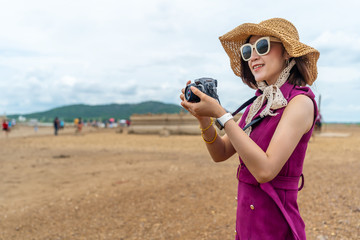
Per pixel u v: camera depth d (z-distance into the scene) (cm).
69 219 455
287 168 130
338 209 430
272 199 130
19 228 427
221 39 168
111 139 2059
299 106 125
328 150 1326
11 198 589
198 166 852
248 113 147
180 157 1081
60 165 959
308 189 550
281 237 130
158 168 830
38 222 448
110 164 948
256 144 123
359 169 754
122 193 571
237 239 149
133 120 2662
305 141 133
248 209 136
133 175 743
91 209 494
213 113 124
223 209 455
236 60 177
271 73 140
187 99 133
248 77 176
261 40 139
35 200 569
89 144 1709
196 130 2328
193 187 583
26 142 1883
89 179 732
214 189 564
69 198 567
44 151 1359
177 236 370
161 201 509
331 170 742
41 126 6078
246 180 138
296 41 135
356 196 488
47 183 711
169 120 2447
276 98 128
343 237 331
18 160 1073
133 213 461
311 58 140
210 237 359
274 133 125
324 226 369
